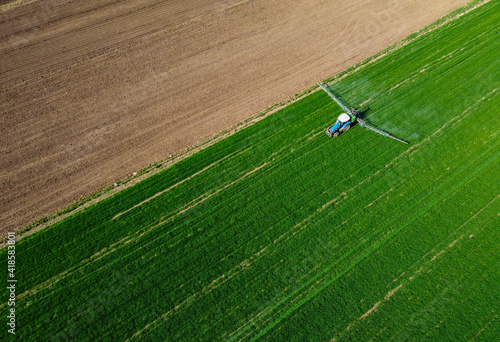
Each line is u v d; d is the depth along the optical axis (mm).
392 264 22734
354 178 25891
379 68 31812
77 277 21875
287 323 20812
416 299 21672
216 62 31875
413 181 25875
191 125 28312
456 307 21484
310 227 23891
